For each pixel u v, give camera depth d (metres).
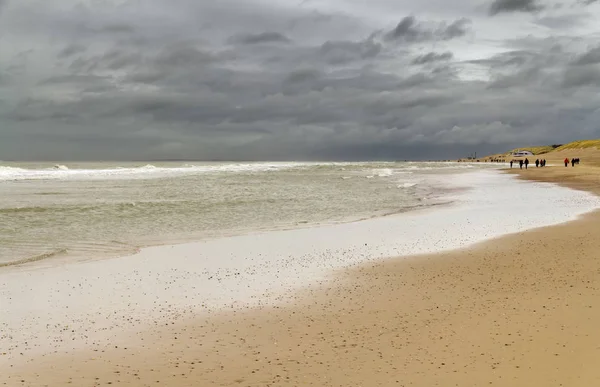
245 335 9.83
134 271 15.39
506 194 40.72
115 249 19.33
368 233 22.22
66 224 26.05
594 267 14.49
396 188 51.16
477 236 20.67
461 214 28.12
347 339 9.52
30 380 7.79
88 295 12.73
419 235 21.39
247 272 15.21
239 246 19.50
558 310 10.73
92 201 37.44
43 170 90.31
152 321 10.71
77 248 19.52
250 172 97.75
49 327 10.31
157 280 14.28
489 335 9.45
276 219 28.09
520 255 16.66
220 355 8.82
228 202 37.22
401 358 8.54
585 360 8.09
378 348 9.02
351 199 39.59
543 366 7.96
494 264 15.52
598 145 178.50
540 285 12.84
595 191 41.53
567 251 16.91
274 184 59.12
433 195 42.19
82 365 8.40
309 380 7.74
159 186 55.12
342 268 15.60
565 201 33.78
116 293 12.92
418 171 94.56
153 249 19.03
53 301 12.18
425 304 11.62
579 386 7.20
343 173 92.50
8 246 19.91
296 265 16.11
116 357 8.75
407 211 30.81
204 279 14.38
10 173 76.81
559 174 68.75
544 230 21.48
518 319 10.27
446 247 18.61
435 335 9.59
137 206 34.22
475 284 13.25
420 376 7.79
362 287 13.30
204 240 21.17
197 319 10.84
